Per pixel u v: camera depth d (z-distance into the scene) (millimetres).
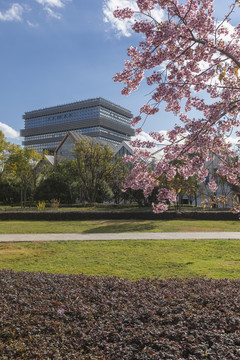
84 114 175500
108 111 176500
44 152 66062
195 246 13195
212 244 13609
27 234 17344
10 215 25938
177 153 5242
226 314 4590
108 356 3697
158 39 4562
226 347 3676
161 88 4898
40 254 11805
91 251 12250
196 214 25578
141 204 36719
